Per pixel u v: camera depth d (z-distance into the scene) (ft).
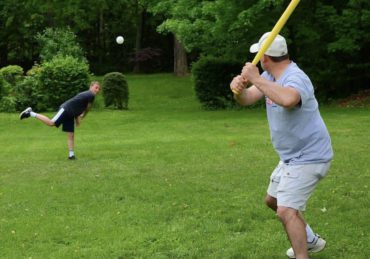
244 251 15.19
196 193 21.75
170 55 122.21
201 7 55.42
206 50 60.85
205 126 43.86
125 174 25.82
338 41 53.72
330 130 38.17
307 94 11.85
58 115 30.60
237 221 17.95
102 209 19.89
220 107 58.75
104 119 51.70
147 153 31.53
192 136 38.42
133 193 22.06
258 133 38.73
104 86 60.95
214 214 18.84
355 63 59.52
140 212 19.33
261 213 18.63
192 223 17.90
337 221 17.65
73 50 82.07
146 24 122.01
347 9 53.78
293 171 12.42
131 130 43.73
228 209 19.43
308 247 14.03
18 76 62.54
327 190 21.39
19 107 59.77
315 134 12.28
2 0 111.04
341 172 24.63
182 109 60.18
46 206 20.52
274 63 12.28
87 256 15.25
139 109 61.57
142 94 77.77
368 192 21.02
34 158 31.22
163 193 21.89
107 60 125.49
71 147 30.81
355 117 44.50
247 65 11.93
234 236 16.60
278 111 12.36
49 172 26.94
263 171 25.46
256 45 12.88
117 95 60.75
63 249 15.83
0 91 59.93
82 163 29.19
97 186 23.40
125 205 20.40
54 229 17.61
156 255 15.17
